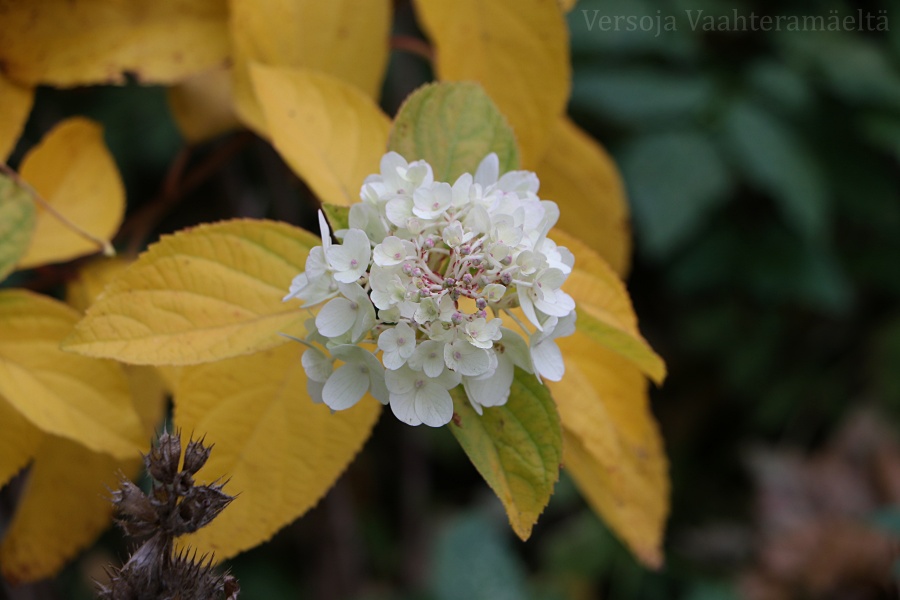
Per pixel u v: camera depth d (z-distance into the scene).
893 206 1.03
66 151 0.63
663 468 0.64
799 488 1.09
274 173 0.75
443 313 0.53
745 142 0.93
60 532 0.65
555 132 0.69
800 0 0.98
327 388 0.54
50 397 0.59
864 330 1.18
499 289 0.53
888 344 1.15
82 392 0.59
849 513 1.06
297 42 0.64
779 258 1.04
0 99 0.63
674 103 0.94
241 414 0.58
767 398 1.19
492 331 0.53
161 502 0.51
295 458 0.59
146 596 0.51
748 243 1.06
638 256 1.12
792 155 0.95
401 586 1.04
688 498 1.22
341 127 0.60
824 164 1.02
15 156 0.84
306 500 0.59
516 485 0.54
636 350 0.57
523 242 0.54
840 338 1.18
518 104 0.64
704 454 1.25
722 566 1.08
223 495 0.52
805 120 1.01
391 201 0.54
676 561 1.06
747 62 0.99
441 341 0.53
